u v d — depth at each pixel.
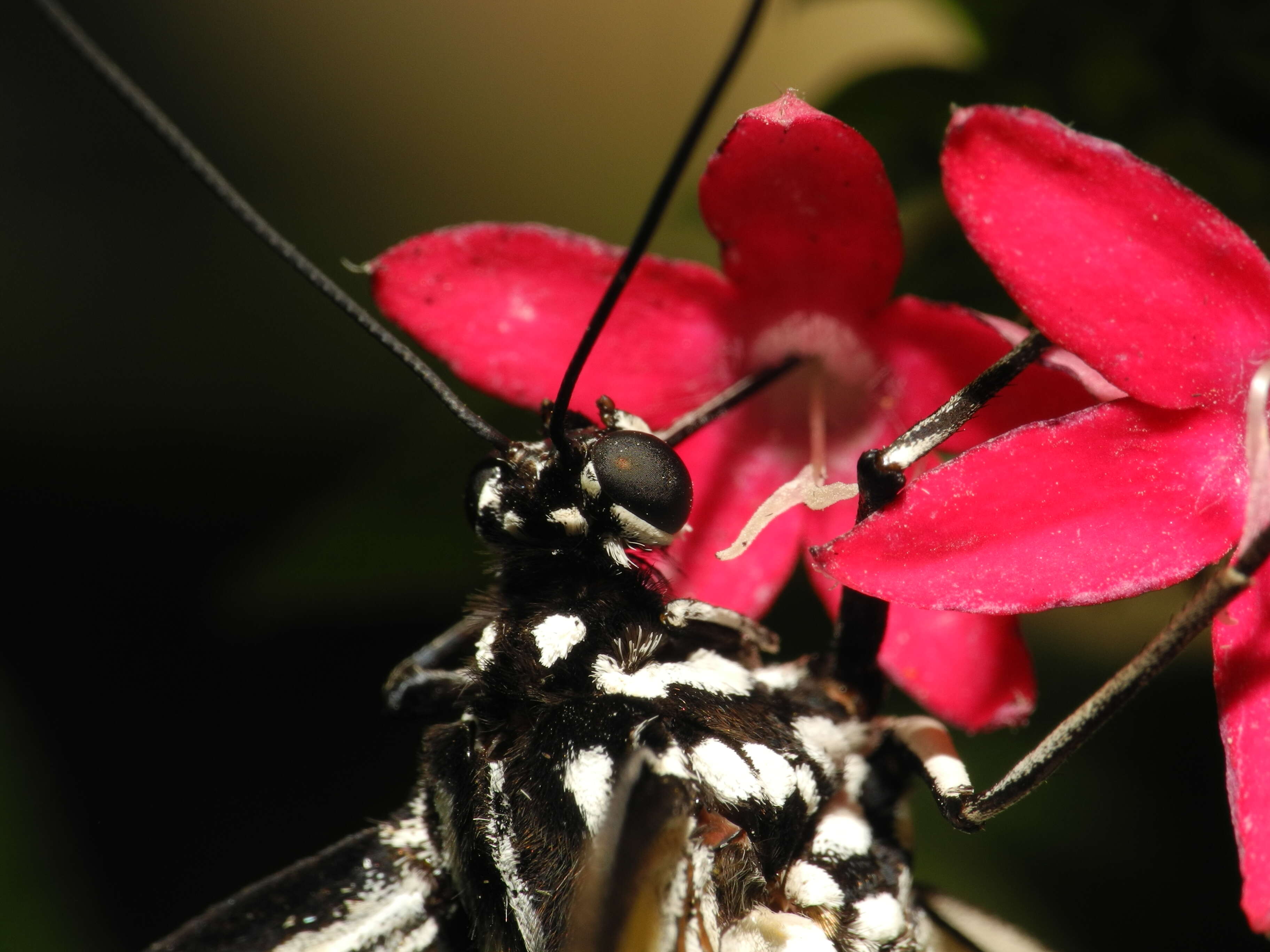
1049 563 0.10
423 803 0.10
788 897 0.10
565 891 0.10
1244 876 0.09
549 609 0.10
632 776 0.09
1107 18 0.10
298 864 0.10
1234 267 0.10
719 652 0.10
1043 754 0.10
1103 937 0.11
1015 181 0.10
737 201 0.10
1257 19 0.10
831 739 0.10
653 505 0.10
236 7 0.16
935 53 0.11
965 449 0.10
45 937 0.11
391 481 0.11
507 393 0.10
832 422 0.10
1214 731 0.11
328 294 0.10
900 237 0.10
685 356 0.10
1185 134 0.10
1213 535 0.10
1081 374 0.10
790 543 0.10
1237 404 0.10
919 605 0.09
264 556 0.11
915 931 0.10
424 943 0.10
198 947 0.10
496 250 0.10
